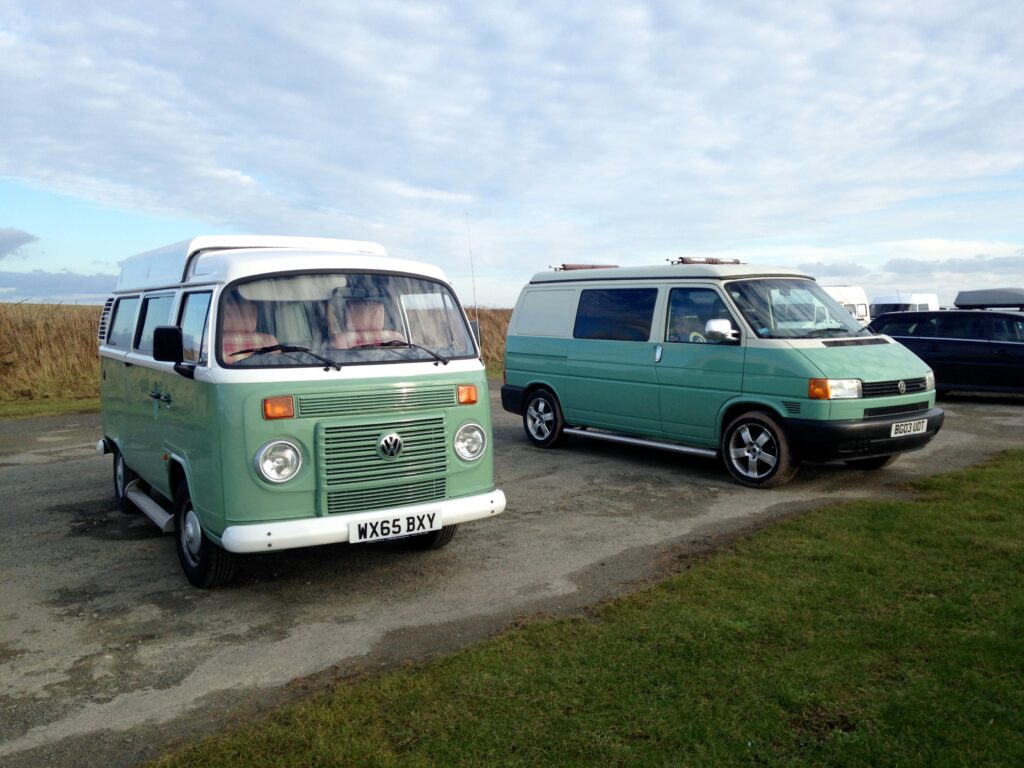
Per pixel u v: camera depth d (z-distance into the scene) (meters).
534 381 10.66
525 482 8.70
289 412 4.95
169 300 6.27
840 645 4.17
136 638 4.74
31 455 10.82
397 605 5.19
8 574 5.96
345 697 3.83
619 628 4.51
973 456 9.49
